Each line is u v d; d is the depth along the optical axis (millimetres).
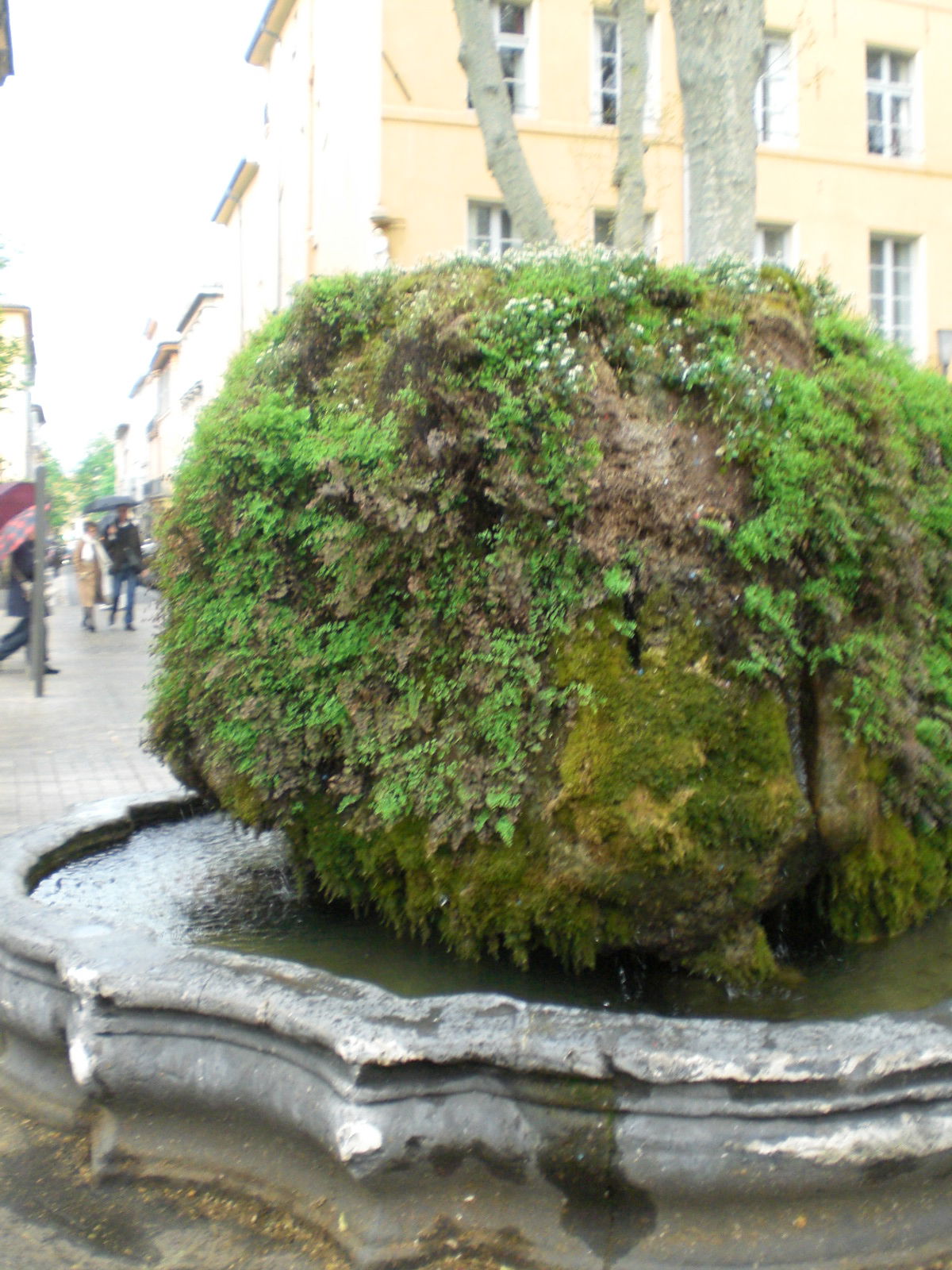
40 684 13234
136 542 21797
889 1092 2588
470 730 3381
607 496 3326
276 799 3748
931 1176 2656
